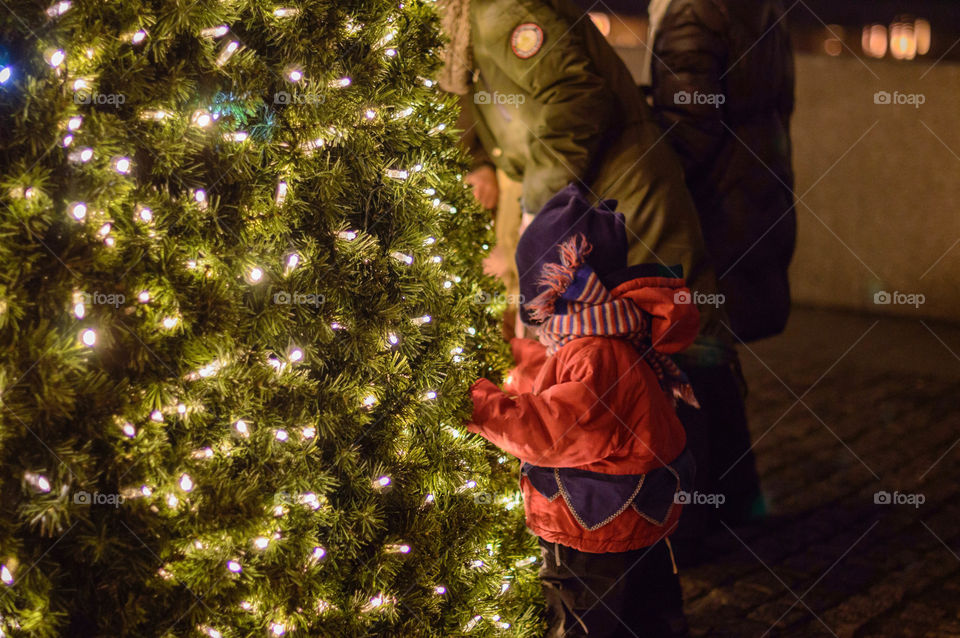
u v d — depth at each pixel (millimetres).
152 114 1781
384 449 2238
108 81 1730
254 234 1950
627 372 2504
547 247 2588
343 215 2180
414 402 2277
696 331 2619
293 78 1961
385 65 2262
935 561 3846
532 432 2383
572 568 2537
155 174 1846
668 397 2662
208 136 1854
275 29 1994
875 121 7656
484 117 3926
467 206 2766
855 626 3365
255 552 1966
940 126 7418
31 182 1601
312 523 2049
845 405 5750
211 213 1849
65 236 1676
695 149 4012
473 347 2701
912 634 3305
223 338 1855
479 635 2480
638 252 3734
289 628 2012
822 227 8047
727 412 4129
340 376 2111
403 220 2301
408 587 2301
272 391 1941
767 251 4199
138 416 1772
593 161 3707
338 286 2107
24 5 1607
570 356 2514
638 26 11781
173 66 1817
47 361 1622
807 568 3814
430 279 2326
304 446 2016
